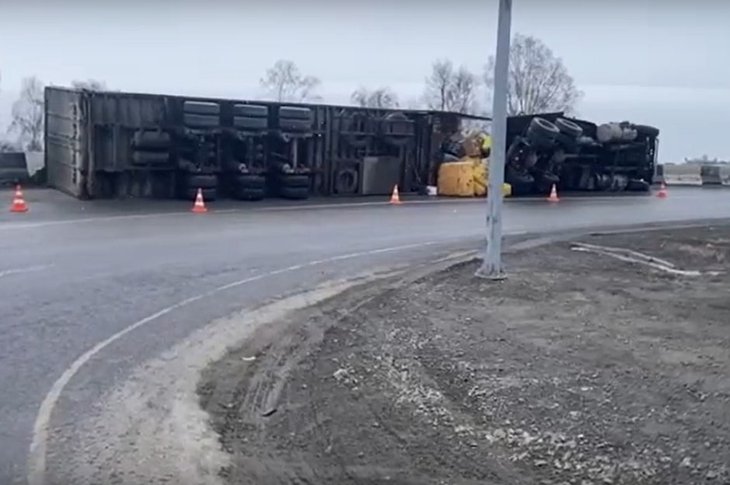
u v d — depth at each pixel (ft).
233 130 71.20
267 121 73.61
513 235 54.95
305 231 52.65
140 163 67.97
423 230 55.88
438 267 40.73
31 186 75.46
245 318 28.94
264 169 74.13
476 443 17.65
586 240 52.08
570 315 29.94
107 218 54.95
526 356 24.27
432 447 17.44
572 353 24.64
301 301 32.09
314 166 78.69
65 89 69.97
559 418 19.04
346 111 79.82
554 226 61.93
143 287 33.37
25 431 17.81
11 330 25.86
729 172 126.93
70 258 38.96
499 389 21.07
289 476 16.01
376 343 25.72
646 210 79.66
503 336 26.66
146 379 21.65
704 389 21.25
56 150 73.67
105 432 17.92
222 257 41.45
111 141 67.10
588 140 97.60
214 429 18.34
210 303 31.09
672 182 125.90
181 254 41.68
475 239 52.29
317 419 19.03
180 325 27.53
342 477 15.99
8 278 33.68
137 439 17.58
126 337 25.71
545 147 93.61
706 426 18.61
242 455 16.97
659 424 18.70
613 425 18.62
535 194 94.38
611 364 23.49
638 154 106.11
